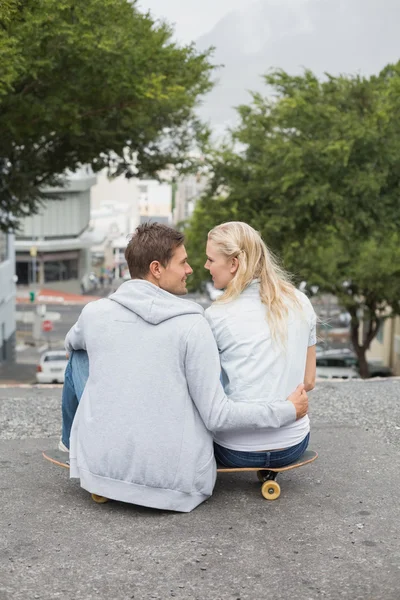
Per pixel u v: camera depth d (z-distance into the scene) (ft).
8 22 35.06
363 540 11.01
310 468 14.30
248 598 9.31
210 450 11.94
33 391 26.91
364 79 72.64
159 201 374.63
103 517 11.76
